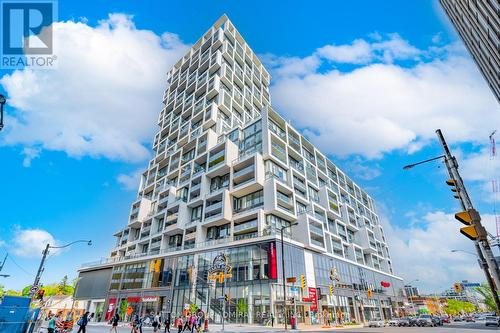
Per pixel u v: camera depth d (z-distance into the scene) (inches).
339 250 2261.3
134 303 1980.8
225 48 3230.8
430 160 342.6
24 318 607.5
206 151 2405.3
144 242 2524.6
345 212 2741.1
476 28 753.0
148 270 2060.8
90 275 2578.7
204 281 1662.2
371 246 2987.2
